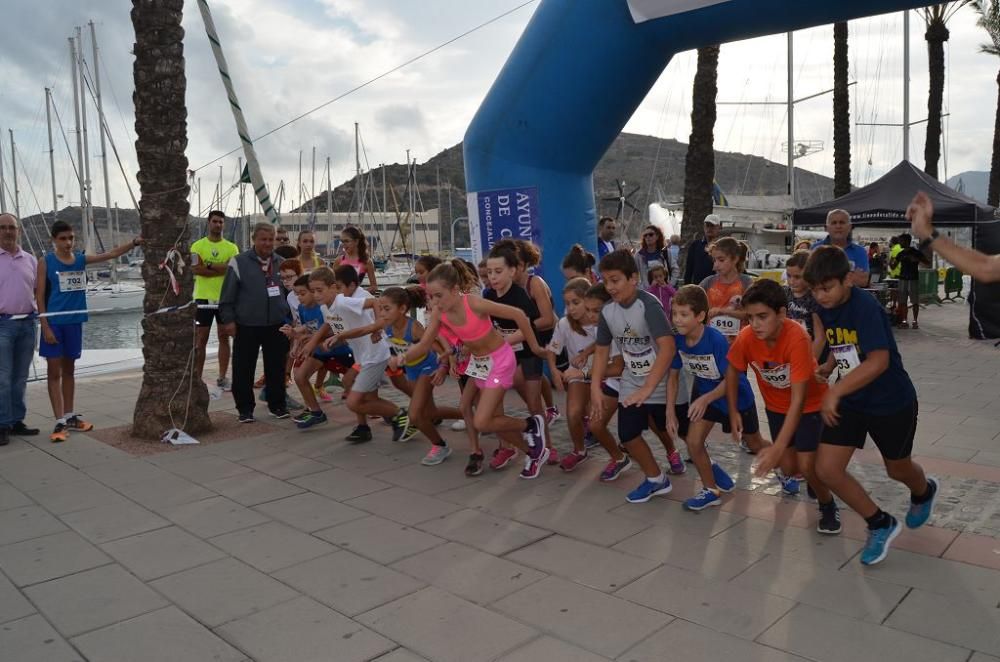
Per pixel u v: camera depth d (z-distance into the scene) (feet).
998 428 20.65
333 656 9.50
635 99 26.50
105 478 17.75
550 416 22.40
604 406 16.26
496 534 13.67
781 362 12.67
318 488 16.75
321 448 20.39
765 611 10.43
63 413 22.44
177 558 12.85
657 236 29.94
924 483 12.54
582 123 26.35
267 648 9.75
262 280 23.26
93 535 14.01
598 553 12.66
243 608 10.90
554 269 27.50
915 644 9.44
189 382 21.71
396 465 18.61
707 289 20.10
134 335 62.54
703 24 23.54
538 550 12.86
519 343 18.02
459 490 16.43
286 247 27.09
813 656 9.21
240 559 12.75
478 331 16.24
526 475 17.12
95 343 58.29
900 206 43.70
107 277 131.75
